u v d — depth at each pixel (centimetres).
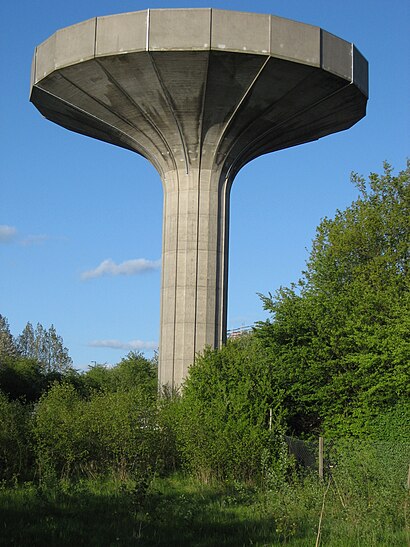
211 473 1881
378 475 1374
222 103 2552
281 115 2661
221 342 2775
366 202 3628
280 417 1977
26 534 1143
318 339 2331
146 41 2300
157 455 2003
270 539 1159
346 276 3412
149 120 2677
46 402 2009
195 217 2777
